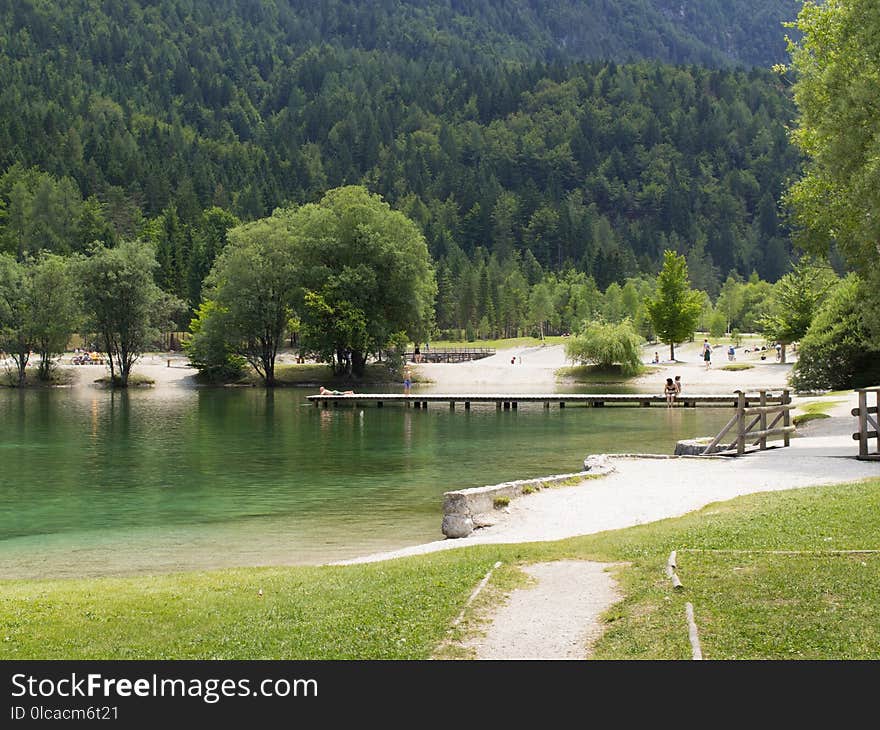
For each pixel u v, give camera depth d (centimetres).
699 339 16188
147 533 2372
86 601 1400
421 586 1388
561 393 8231
